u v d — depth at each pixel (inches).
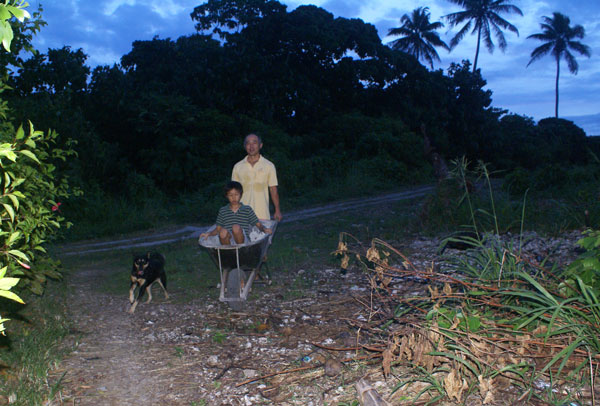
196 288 252.1
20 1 77.9
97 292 252.4
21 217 180.5
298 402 126.0
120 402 128.4
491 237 203.5
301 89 1251.8
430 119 1497.3
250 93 1184.8
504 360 129.8
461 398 120.3
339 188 825.5
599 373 126.5
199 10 1258.6
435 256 284.2
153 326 192.5
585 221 327.6
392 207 615.2
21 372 142.0
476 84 1633.9
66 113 693.3
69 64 783.7
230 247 195.8
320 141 1200.8
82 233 516.7
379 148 1075.9
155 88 936.9
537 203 426.0
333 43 1266.0
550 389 116.9
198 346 168.9
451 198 387.2
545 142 1852.9
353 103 1400.1
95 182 668.1
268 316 199.0
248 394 131.6
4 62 253.3
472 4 1972.2
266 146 956.6
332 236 398.6
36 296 223.3
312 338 171.9
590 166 683.4
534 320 145.6
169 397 131.2
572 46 2258.9
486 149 1637.6
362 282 243.6
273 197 244.7
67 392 133.5
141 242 465.1
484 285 155.5
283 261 305.4
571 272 150.2
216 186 695.7
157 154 778.8
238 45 1183.6
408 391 125.8
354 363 146.0
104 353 164.2
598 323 132.3
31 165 225.9
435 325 130.3
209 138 844.6
